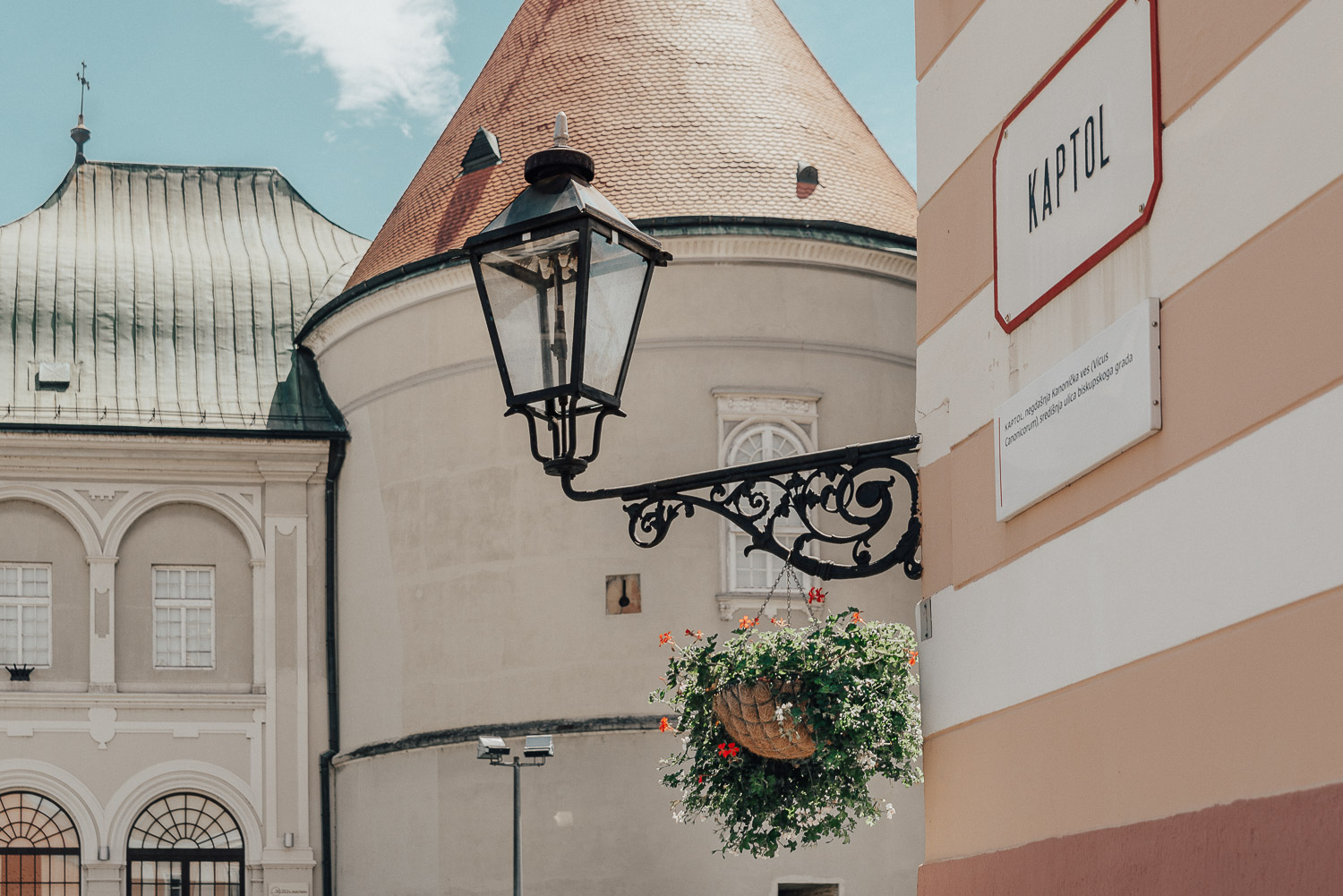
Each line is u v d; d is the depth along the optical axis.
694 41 30.58
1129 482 6.32
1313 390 5.24
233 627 31.19
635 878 26.34
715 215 27.78
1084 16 6.89
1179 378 6.00
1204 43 5.96
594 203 6.95
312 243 36.69
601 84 30.22
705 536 27.33
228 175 37.47
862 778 10.18
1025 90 7.45
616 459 27.64
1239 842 5.45
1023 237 7.30
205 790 30.48
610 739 26.92
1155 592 6.10
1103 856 6.30
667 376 27.80
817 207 28.53
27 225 35.16
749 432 27.70
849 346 28.27
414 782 28.33
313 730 30.84
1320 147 5.27
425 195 31.23
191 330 33.50
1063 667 6.78
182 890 30.19
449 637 28.30
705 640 11.06
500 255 7.09
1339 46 5.20
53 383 31.97
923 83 8.67
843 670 9.69
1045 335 7.10
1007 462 7.27
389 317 30.25
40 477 31.05
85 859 29.92
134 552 31.22
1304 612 5.23
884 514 7.60
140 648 30.92
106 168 36.78
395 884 28.27
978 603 7.59
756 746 9.71
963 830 7.67
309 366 32.94
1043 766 6.91
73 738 30.33
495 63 32.66
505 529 28.09
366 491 30.39
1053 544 6.91
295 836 30.38
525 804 27.05
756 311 28.02
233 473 31.53
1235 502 5.62
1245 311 5.62
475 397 28.80
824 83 31.59
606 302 7.04
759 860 26.16
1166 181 6.15
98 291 33.81
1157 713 6.05
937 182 8.41
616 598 27.28
